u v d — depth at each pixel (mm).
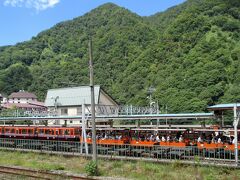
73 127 37125
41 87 126062
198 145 25188
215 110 25703
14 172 22203
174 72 85812
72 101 62969
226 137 24656
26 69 136875
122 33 119312
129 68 101062
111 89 98688
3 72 139250
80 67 107625
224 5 106000
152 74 92000
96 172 20469
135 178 19172
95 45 116812
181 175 19641
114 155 27578
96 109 44781
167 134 28750
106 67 107938
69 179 19656
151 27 128250
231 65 80875
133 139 30250
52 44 155375
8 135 45188
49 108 65125
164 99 79125
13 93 122188
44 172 21391
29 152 32906
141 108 50438
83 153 29688
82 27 149875
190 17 101812
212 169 20609
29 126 42781
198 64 82125
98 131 34344
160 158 25375
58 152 30406
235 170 20188
